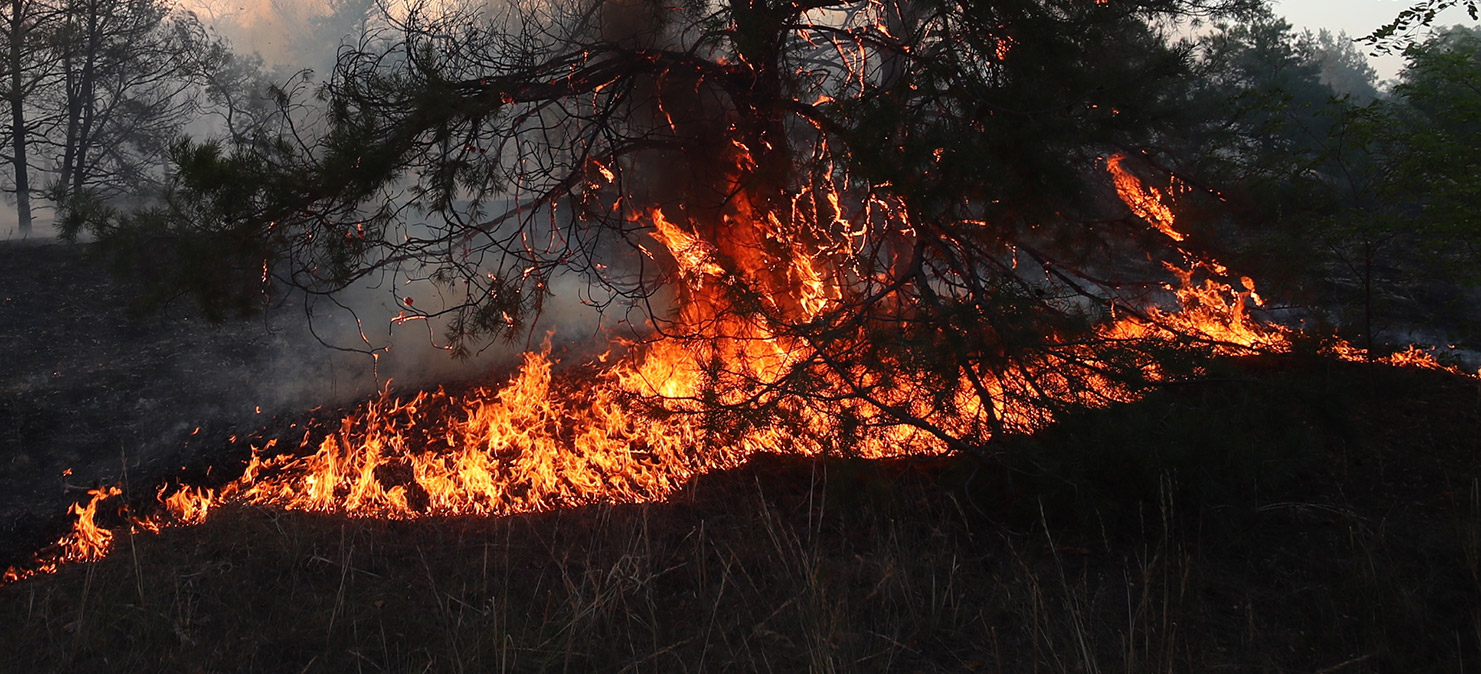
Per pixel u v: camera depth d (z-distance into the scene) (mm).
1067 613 3846
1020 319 5004
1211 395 5102
